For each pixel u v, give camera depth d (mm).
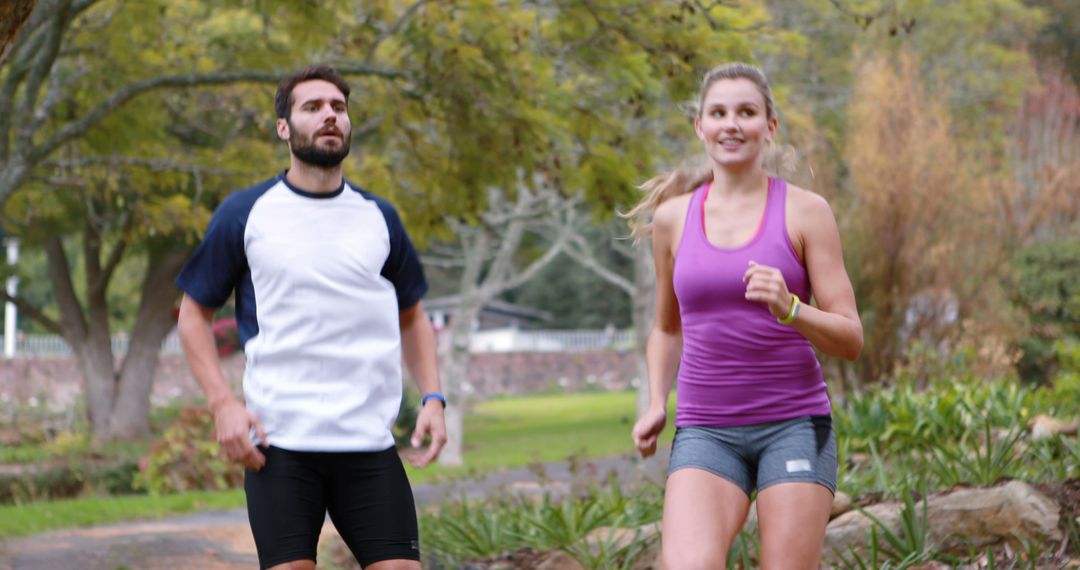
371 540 7766
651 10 22219
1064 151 43312
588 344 119188
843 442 17594
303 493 7645
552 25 24984
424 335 8500
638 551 12523
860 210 27688
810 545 7078
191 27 31922
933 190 26906
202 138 42062
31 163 21922
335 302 7758
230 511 23594
